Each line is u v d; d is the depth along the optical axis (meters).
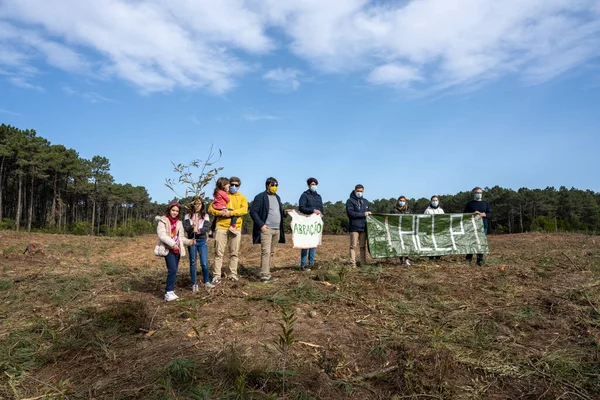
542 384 4.17
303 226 8.95
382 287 7.09
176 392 3.83
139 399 3.76
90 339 4.95
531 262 9.83
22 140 52.75
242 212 7.72
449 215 9.73
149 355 4.56
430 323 5.56
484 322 5.58
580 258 10.34
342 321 5.56
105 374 4.26
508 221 75.19
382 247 9.20
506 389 4.12
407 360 4.47
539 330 5.43
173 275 6.60
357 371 4.38
